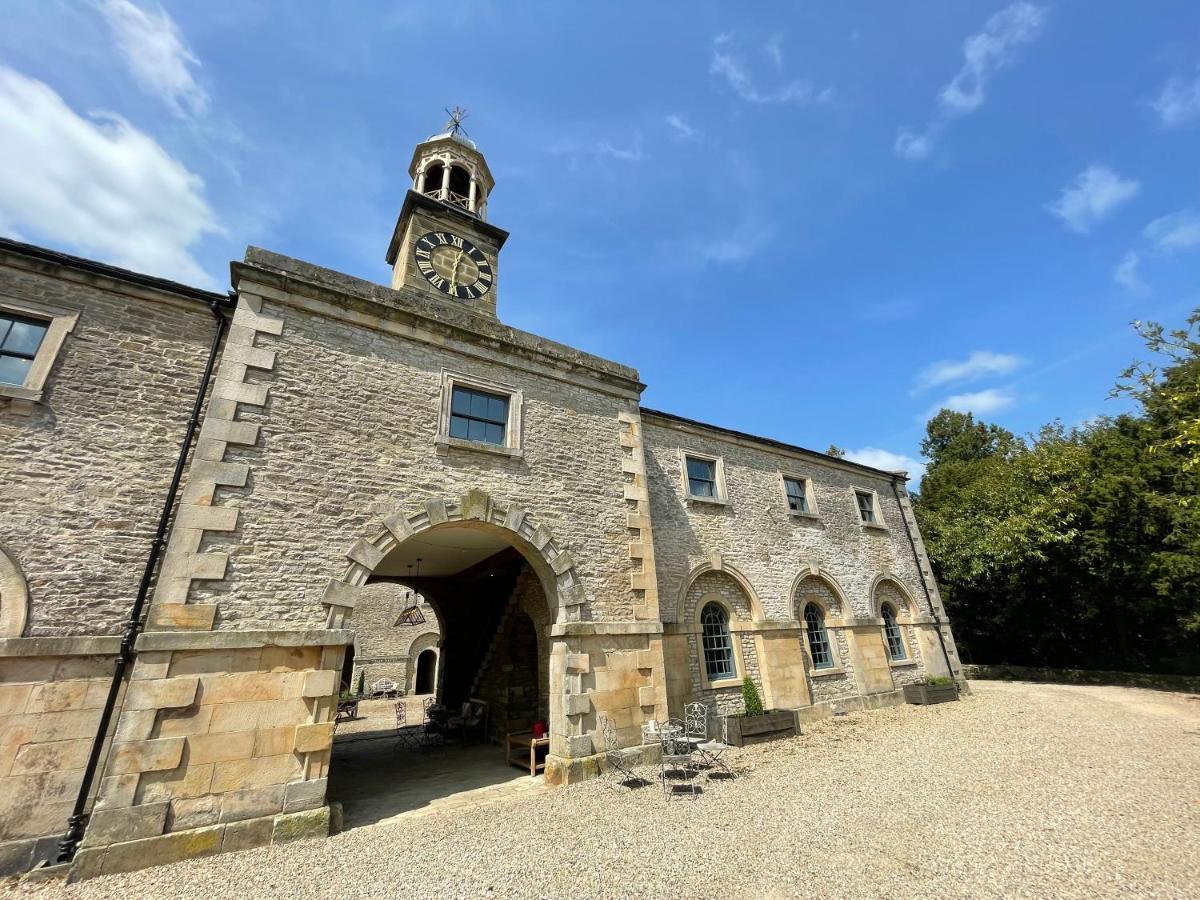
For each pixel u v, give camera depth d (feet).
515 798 24.22
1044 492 62.75
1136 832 17.87
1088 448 62.75
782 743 33.88
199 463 21.36
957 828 18.76
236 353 23.53
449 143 44.73
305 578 22.34
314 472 23.88
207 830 18.04
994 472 76.02
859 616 49.55
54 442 20.12
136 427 21.85
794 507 50.44
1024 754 28.76
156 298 23.82
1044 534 57.82
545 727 32.22
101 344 22.09
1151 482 54.75
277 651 20.97
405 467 26.37
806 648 43.75
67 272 22.20
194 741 18.71
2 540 18.35
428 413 27.99
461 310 31.09
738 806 21.93
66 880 15.84
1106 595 58.29
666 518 39.81
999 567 63.57
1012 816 19.76
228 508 21.47
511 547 36.52
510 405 31.30
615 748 27.94
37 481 19.43
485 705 40.83
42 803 16.87
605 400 35.73
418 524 25.79
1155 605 53.93
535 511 29.73
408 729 44.73
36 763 17.07
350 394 25.99
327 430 24.81
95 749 17.84
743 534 44.01
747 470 47.26
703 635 38.78
